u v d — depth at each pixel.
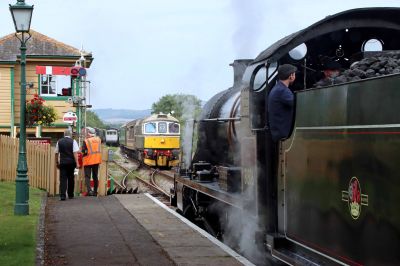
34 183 15.98
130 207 12.71
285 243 6.47
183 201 12.38
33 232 9.10
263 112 7.16
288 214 6.20
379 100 4.29
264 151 7.05
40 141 18.12
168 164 37.34
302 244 5.80
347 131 4.80
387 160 4.17
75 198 14.59
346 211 4.81
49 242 8.66
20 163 11.14
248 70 7.71
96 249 8.15
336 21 6.79
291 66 6.40
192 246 8.32
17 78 27.67
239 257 7.58
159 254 7.81
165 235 9.22
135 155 45.16
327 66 7.00
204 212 11.12
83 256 7.69
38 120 19.34
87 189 15.32
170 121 37.59
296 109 5.95
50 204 13.29
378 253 4.29
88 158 15.11
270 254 7.05
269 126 6.71
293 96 6.22
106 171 15.52
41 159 15.65
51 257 7.62
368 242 4.44
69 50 28.02
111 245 8.42
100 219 10.96
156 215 11.46
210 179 10.78
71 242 8.66
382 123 4.25
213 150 11.18
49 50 27.67
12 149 16.95
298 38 6.76
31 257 7.29
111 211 12.09
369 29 7.07
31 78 27.47
